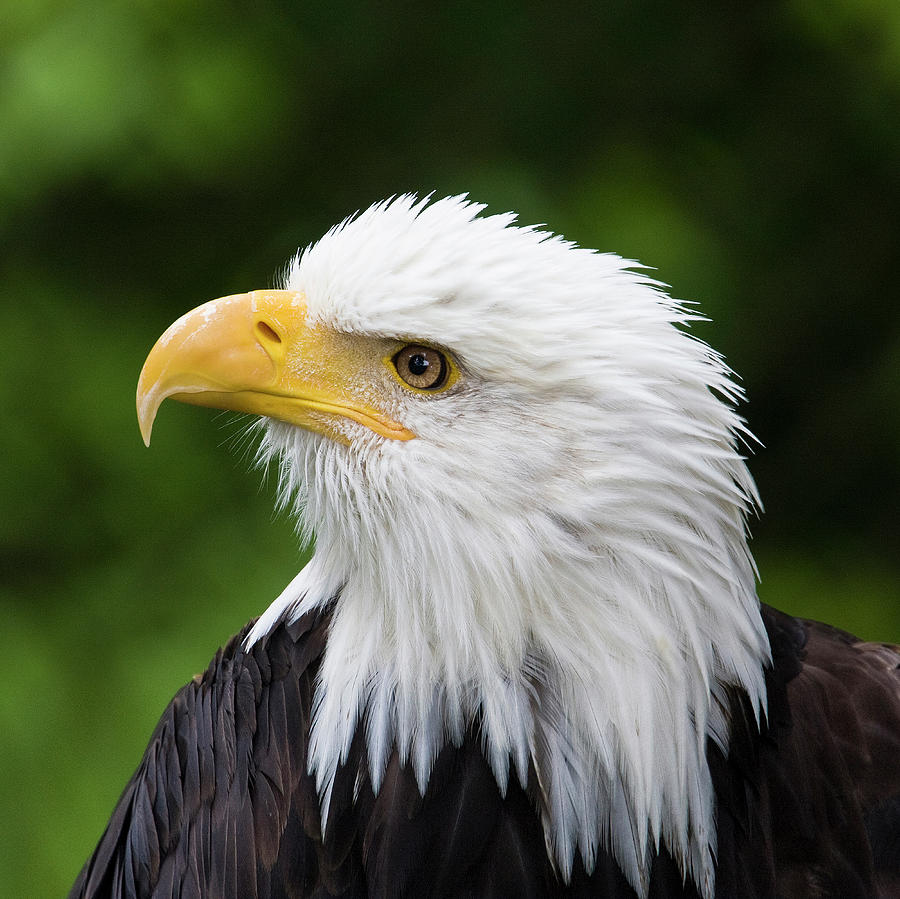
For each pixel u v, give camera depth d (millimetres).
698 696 4824
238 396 5121
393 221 5066
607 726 4770
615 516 4703
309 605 5297
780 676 5422
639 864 4863
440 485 4820
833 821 5227
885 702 5551
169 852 5441
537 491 4734
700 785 4891
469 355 4766
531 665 4824
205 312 5168
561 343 4719
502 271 4793
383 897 4930
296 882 5031
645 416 4715
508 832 4895
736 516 4922
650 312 4887
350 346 5031
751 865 5094
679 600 4746
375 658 5008
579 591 4727
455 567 4820
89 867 6238
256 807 5133
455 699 4859
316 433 5102
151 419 5152
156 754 5672
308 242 13000
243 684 5312
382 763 4949
